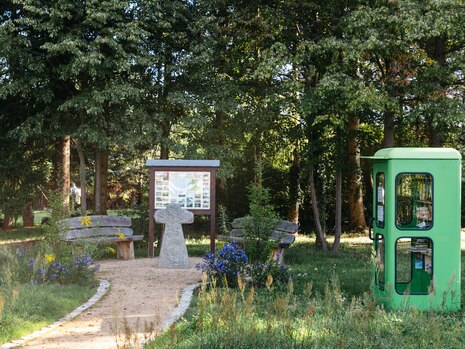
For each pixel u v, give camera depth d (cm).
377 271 889
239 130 2002
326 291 636
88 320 798
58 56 1931
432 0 1563
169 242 1329
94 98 1766
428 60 1652
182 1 1998
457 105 1593
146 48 1928
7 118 2136
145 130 1883
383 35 1595
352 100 1559
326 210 2509
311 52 1662
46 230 1161
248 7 1884
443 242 845
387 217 848
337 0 1783
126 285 1098
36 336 705
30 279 1034
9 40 1786
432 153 843
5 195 2325
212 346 540
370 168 2502
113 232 1528
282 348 550
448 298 842
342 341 530
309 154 1802
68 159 2333
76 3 1814
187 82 1986
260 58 1805
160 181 1514
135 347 526
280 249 1447
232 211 2447
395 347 580
